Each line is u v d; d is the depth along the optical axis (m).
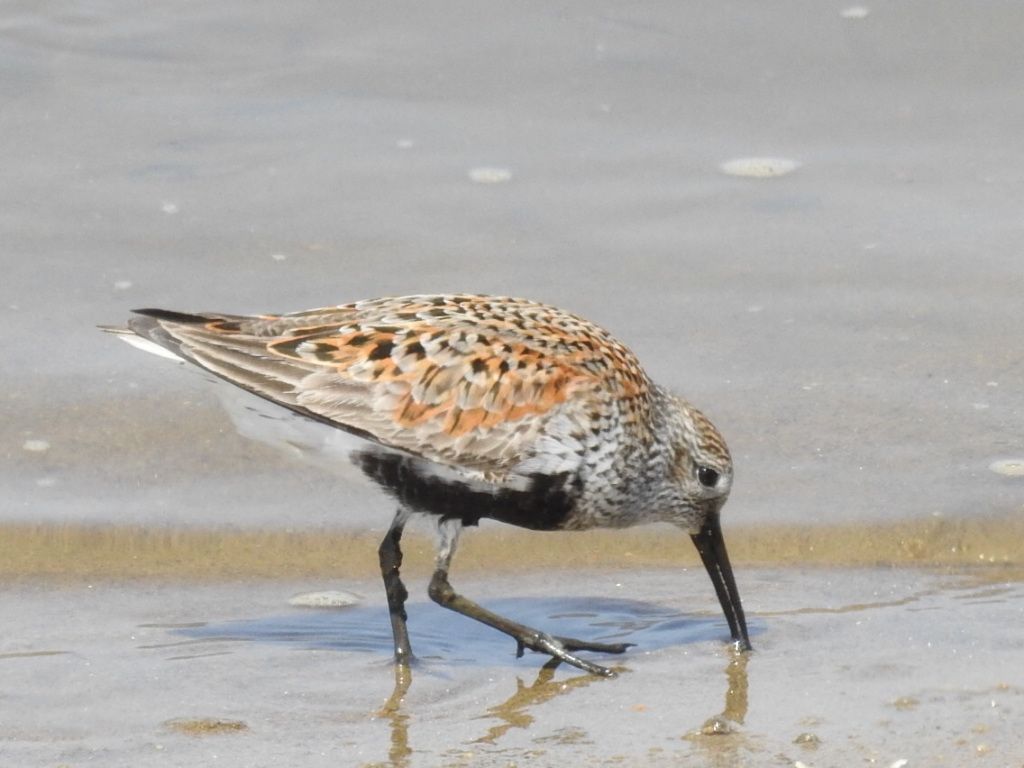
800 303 16.22
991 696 10.46
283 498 13.60
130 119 19.42
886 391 14.88
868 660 11.09
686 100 20.02
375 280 16.36
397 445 11.55
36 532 12.91
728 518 13.28
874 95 20.02
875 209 17.86
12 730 10.05
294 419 11.70
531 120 19.59
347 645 11.59
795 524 13.19
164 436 14.28
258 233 17.28
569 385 11.73
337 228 17.39
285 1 21.55
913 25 21.27
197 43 20.91
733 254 17.05
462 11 21.48
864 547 12.93
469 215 17.70
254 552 12.91
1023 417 14.45
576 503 11.98
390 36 21.14
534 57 20.80
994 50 20.69
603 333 12.24
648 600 12.41
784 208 17.91
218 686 10.78
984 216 17.64
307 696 10.69
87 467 13.81
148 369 15.18
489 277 16.50
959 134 19.22
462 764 9.68
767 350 15.47
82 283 16.27
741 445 14.14
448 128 19.42
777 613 11.97
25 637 11.40
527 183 18.34
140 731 10.09
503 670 11.23
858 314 16.03
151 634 11.55
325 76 20.38
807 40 21.11
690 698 10.64
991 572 12.58
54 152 18.67
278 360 11.52
